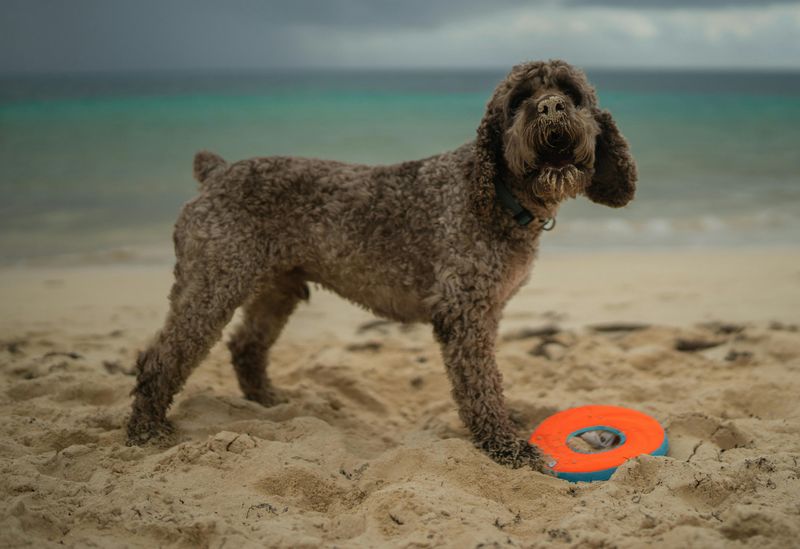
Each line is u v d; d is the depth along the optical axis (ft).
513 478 4.45
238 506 4.08
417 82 94.22
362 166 5.13
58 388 5.66
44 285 8.95
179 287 4.99
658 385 5.83
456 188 4.86
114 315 7.79
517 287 5.06
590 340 6.77
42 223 12.43
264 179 5.02
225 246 4.91
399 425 5.54
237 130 24.32
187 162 18.01
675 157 19.39
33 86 69.41
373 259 4.97
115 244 11.27
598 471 4.51
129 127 24.62
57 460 4.52
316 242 5.01
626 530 3.78
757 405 5.43
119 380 5.79
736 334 6.68
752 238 11.47
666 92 57.00
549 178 4.52
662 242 11.30
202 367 6.43
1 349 6.54
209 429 5.05
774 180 16.26
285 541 3.74
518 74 4.74
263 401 5.69
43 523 3.84
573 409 5.24
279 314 5.63
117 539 3.77
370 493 4.28
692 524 3.80
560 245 11.24
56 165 17.39
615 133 4.95
